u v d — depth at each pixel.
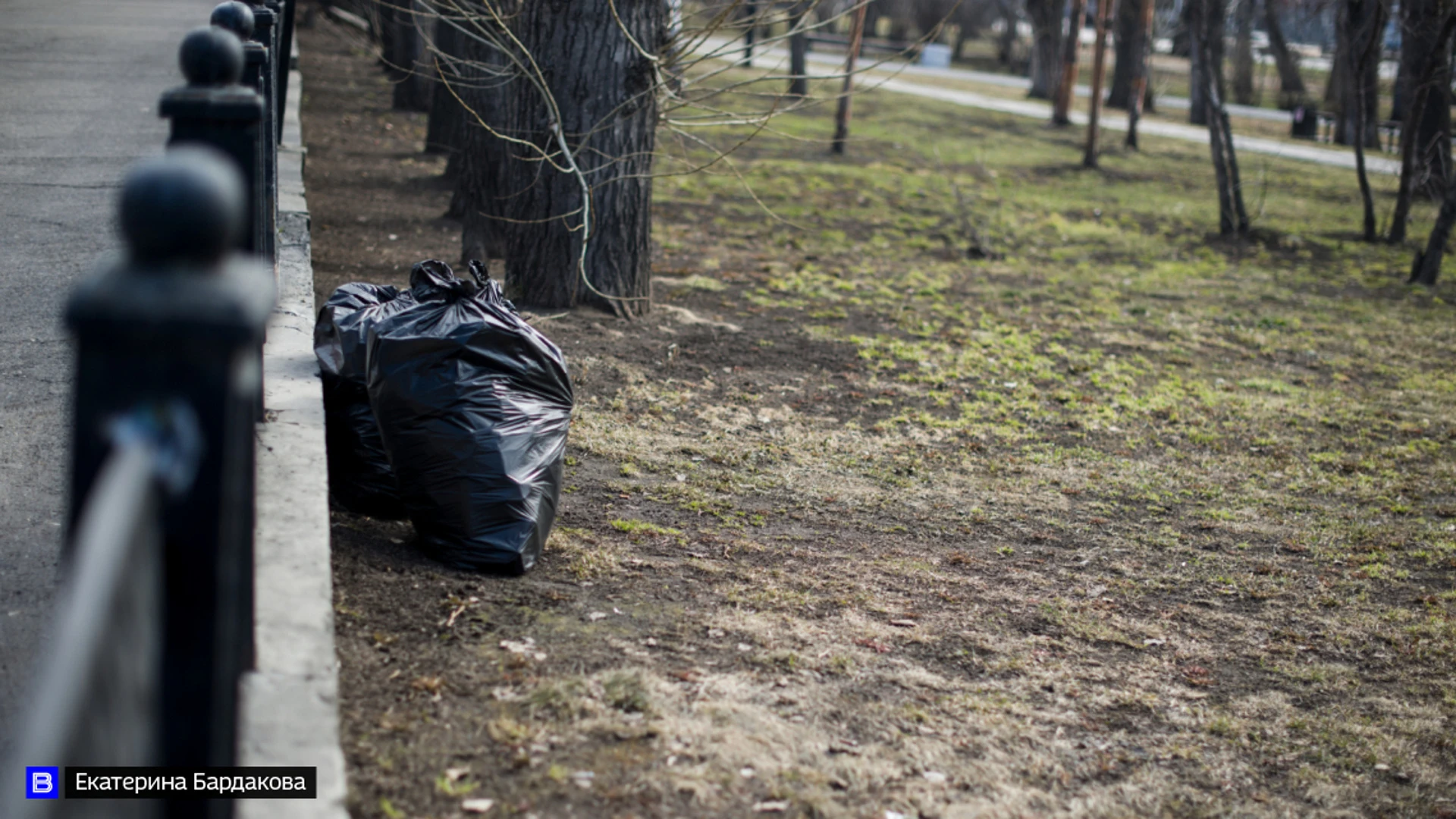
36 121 9.17
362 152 14.41
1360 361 9.95
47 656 2.61
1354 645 4.47
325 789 2.23
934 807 2.85
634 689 3.15
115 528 1.06
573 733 2.91
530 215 8.10
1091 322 10.57
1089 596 4.68
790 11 7.58
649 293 8.55
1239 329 10.80
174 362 1.32
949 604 4.37
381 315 4.27
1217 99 16.50
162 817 1.52
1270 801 3.20
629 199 8.14
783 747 3.02
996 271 12.81
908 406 7.37
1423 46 16.94
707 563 4.43
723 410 6.76
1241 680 4.04
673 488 5.34
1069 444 7.00
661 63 7.65
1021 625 4.26
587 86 7.74
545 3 7.68
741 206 15.27
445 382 3.87
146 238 1.24
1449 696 4.05
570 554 4.25
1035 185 20.42
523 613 3.62
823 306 9.94
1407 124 16.48
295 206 7.78
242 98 2.52
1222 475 6.66
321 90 19.59
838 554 4.79
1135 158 24.86
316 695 2.48
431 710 2.93
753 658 3.56
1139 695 3.79
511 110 8.03
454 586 3.72
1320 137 31.66
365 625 3.33
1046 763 3.21
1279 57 43.25
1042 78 38.41
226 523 1.43
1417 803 3.28
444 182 12.65
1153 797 3.13
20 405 4.11
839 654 3.71
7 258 5.77
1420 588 5.16
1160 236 16.47
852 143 22.95
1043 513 5.73
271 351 4.55
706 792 2.73
